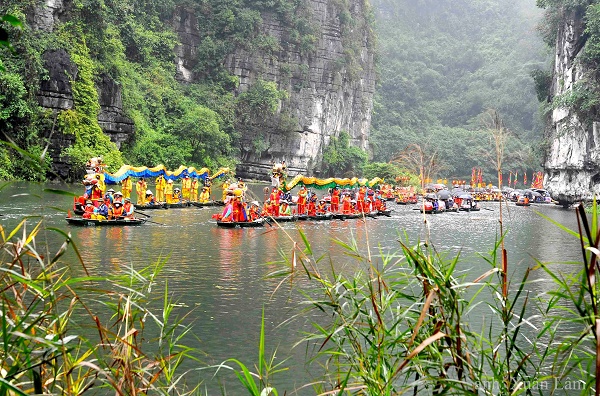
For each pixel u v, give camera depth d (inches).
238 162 3373.5
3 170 1758.1
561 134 2401.6
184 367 329.4
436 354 204.2
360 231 1168.8
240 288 544.7
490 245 1008.2
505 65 5989.2
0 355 168.9
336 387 226.7
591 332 176.7
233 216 1142.3
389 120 5580.7
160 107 2977.4
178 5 3577.8
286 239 957.8
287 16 3789.4
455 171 4522.6
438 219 1599.4
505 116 5270.7
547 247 1007.6
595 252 152.5
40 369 186.9
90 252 723.4
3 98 1776.6
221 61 3636.8
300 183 1411.2
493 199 3034.0
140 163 2581.2
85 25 2306.8
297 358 350.0
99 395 254.5
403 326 340.2
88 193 1068.5
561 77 2551.7
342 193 1603.1
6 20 126.0
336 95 4060.0
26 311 186.7
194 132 2871.6
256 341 381.7
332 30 3991.1
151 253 743.7
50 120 1952.5
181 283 561.6
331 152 3993.6
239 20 3671.3
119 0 2805.1
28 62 1900.8
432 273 212.2
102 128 2335.1
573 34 2468.0
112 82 2388.0
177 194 1627.7
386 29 6752.0
